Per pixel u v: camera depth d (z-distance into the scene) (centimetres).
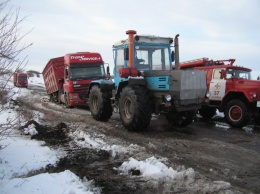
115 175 455
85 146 631
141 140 698
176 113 844
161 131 820
